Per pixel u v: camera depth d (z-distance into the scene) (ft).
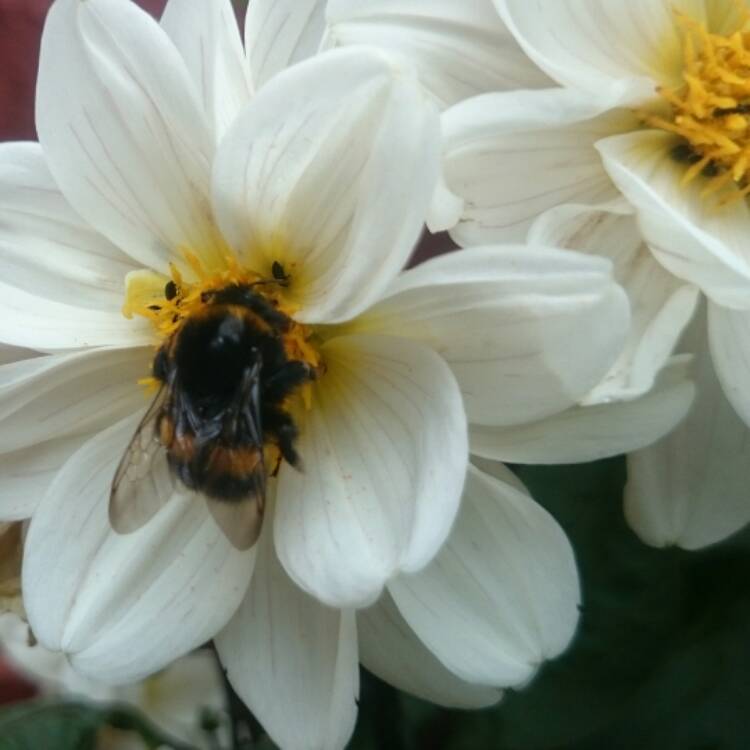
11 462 0.34
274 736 0.34
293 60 0.33
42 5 0.43
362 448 0.34
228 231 0.34
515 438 0.33
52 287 0.34
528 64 0.34
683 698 0.41
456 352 0.32
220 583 0.34
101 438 0.34
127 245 0.34
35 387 0.33
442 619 0.33
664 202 0.32
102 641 0.33
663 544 0.35
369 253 0.30
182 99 0.32
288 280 0.34
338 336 0.34
